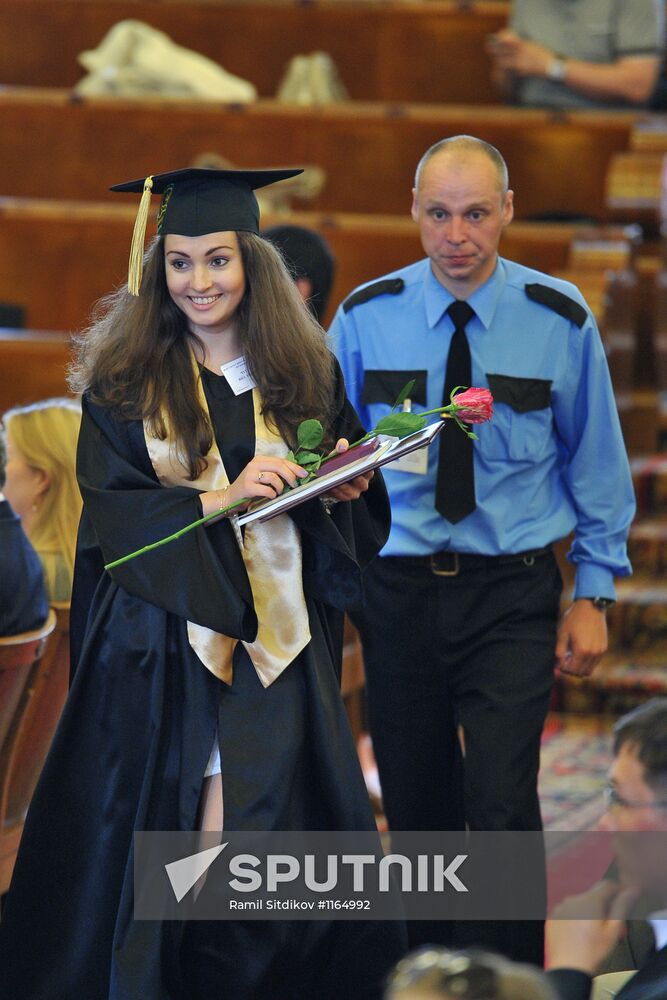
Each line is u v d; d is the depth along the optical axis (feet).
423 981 13.39
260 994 28.71
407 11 82.38
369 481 29.37
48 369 59.57
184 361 28.63
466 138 33.14
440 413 33.37
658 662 55.11
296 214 70.74
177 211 28.27
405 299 34.01
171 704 28.40
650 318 72.49
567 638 34.45
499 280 33.68
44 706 34.86
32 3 83.56
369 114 76.95
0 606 31.91
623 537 34.40
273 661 28.25
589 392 33.68
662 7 77.05
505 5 81.82
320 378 29.19
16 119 79.05
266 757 27.91
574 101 75.72
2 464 33.30
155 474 28.35
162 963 27.73
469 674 33.45
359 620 34.45
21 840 29.17
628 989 20.77
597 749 50.70
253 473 26.86
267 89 83.76
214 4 82.79
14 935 29.12
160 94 79.00
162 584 27.27
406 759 34.55
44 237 72.95
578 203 76.59
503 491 33.45
